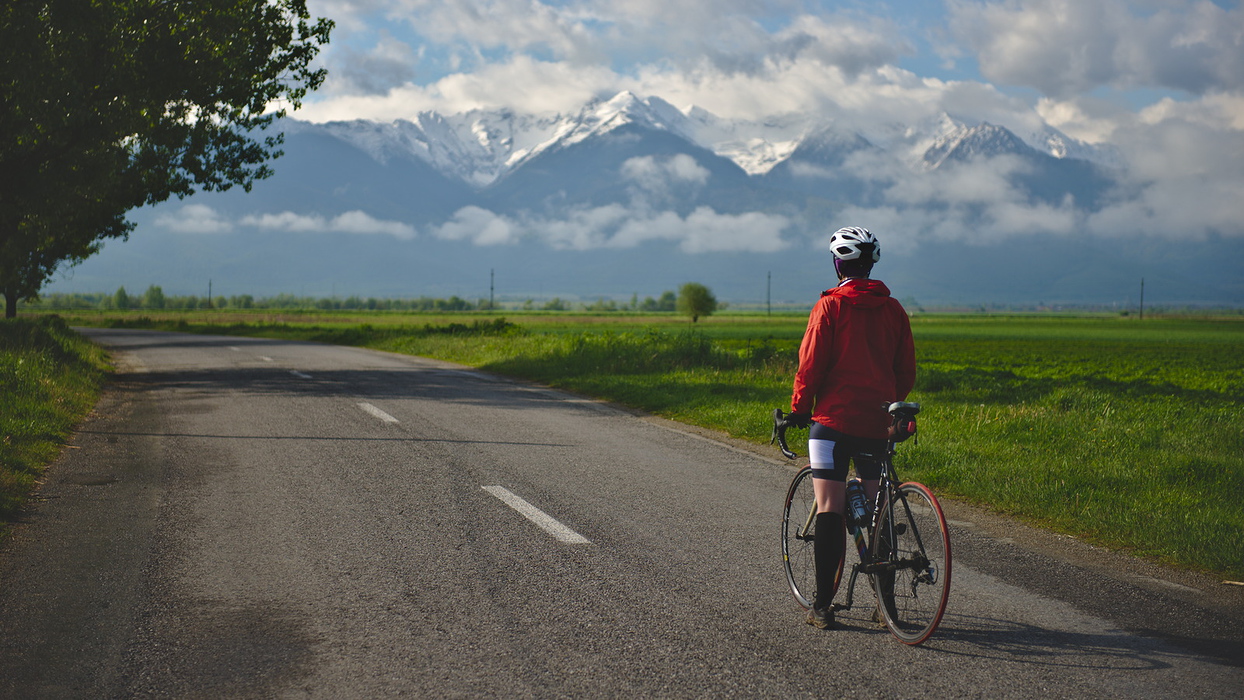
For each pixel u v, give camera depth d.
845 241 4.25
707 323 112.31
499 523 6.27
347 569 5.16
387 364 22.44
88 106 17.20
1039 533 6.28
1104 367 40.62
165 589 4.77
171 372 19.23
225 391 15.09
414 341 31.55
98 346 27.02
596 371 19.64
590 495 7.26
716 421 11.92
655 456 9.26
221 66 18.47
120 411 12.29
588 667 3.78
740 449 9.82
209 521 6.25
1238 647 4.09
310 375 18.48
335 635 4.13
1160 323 150.12
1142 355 53.94
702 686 3.59
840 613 4.55
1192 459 8.50
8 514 6.30
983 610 4.59
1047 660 3.91
